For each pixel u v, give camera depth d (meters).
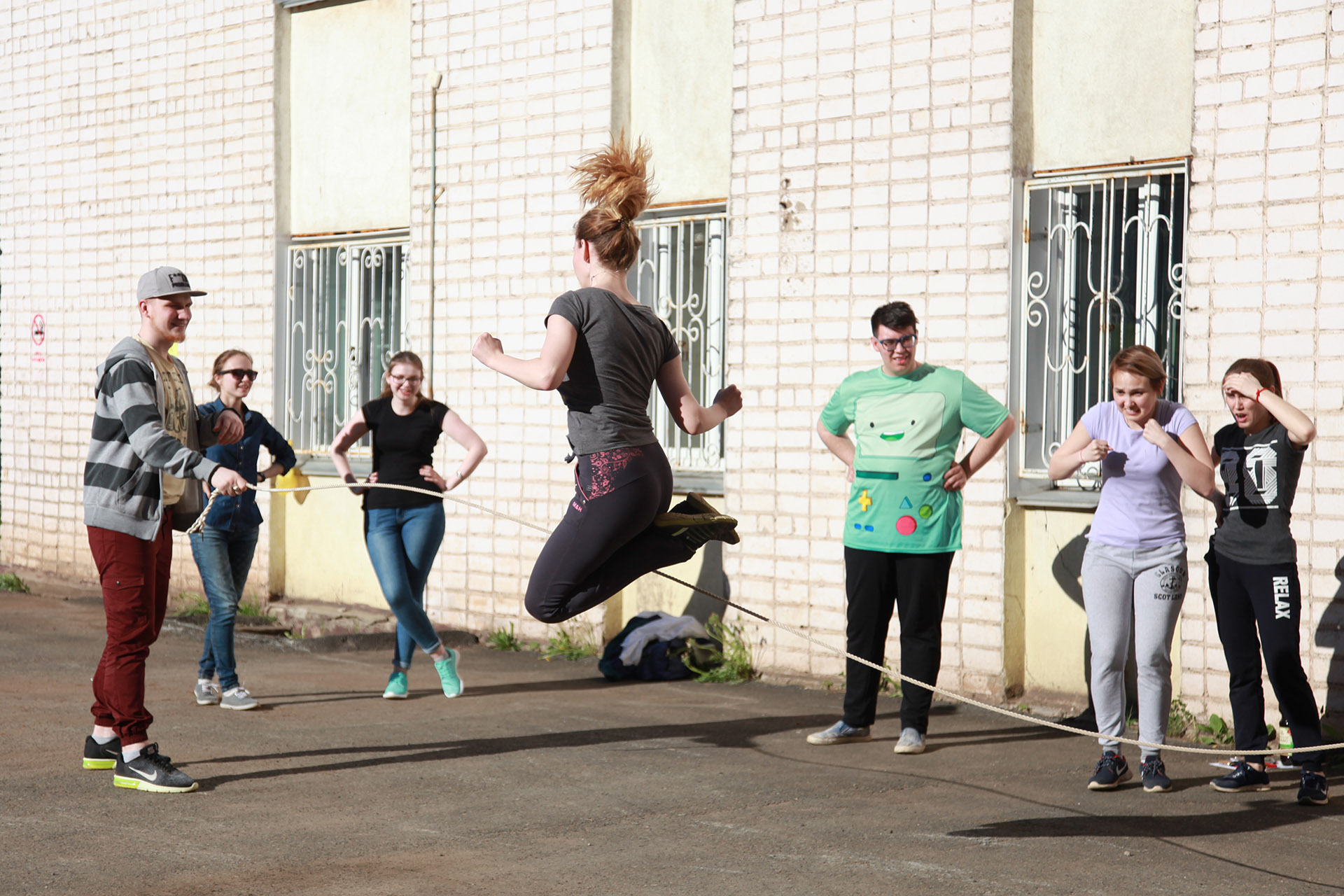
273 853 4.86
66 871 4.61
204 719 7.27
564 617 4.44
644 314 4.44
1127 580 5.93
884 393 6.74
